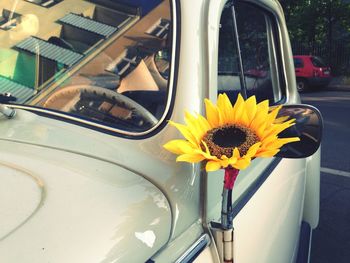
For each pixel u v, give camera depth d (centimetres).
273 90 252
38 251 87
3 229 91
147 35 145
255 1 216
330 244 363
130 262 95
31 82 164
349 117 1015
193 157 98
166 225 109
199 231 122
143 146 129
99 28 160
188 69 132
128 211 104
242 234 142
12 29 180
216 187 130
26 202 100
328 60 2198
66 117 145
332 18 2208
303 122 149
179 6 139
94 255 90
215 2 145
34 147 126
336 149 689
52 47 168
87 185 109
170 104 131
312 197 272
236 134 104
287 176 209
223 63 172
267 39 247
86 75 154
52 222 94
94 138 134
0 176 109
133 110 137
